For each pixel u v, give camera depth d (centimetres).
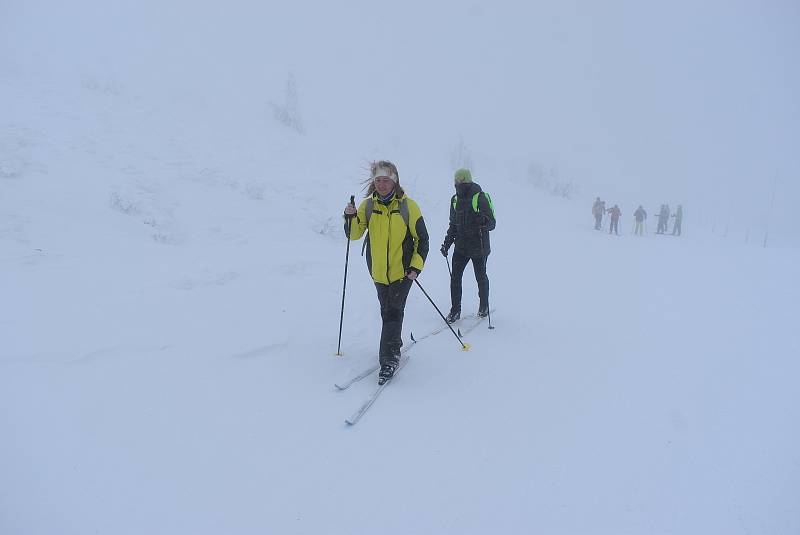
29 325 412
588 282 800
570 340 493
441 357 438
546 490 251
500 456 281
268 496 242
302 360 415
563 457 281
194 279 589
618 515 233
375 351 446
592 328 537
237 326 471
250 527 221
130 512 225
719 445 294
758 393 367
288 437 296
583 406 345
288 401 341
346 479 258
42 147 1031
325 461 273
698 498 245
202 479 253
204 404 329
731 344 483
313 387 365
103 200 862
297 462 271
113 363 371
